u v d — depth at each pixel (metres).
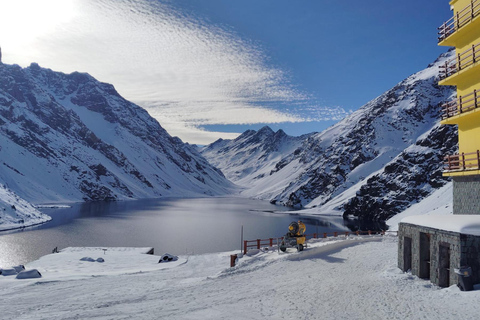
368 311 14.99
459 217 19.16
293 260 28.95
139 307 17.12
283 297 18.03
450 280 17.16
